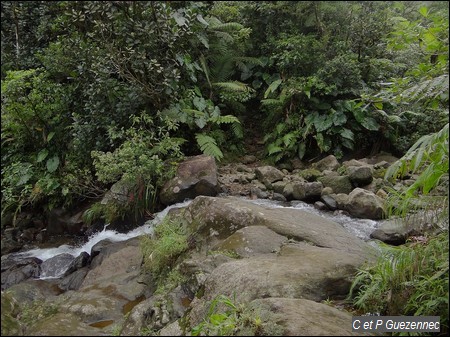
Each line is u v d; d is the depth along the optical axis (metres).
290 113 7.17
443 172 2.59
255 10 8.04
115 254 4.47
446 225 2.84
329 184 5.61
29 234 5.84
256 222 3.98
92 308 3.34
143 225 5.33
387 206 3.27
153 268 3.84
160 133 5.73
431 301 2.41
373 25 7.21
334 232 4.02
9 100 5.79
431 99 3.27
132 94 5.69
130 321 3.06
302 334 2.13
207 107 6.71
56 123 6.32
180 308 3.13
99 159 5.34
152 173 5.41
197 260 3.60
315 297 2.82
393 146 6.77
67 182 5.78
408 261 2.69
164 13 5.62
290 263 3.11
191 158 5.82
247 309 2.49
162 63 5.84
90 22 6.42
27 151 6.52
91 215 5.55
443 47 2.91
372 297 2.71
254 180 6.18
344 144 6.75
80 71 5.77
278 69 7.81
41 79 6.14
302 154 6.77
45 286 4.26
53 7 7.05
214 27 7.09
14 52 7.07
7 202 5.95
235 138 7.30
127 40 5.53
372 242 4.21
